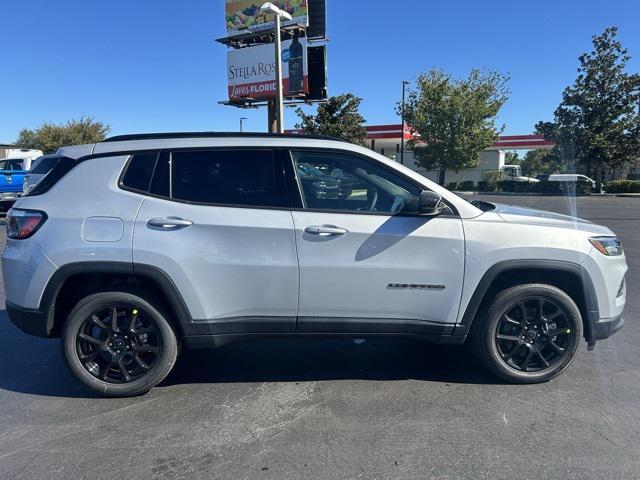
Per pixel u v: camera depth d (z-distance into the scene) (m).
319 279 3.77
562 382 4.10
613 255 4.02
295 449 3.16
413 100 37.78
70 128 46.16
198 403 3.79
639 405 3.71
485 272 3.83
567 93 36.12
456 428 3.40
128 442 3.26
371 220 3.79
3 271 3.90
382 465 2.99
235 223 3.72
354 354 4.77
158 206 3.75
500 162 47.00
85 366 3.85
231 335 3.84
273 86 25.69
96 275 3.84
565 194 36.41
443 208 3.82
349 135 27.89
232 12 26.25
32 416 3.61
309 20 25.48
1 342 5.12
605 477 2.86
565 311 3.96
